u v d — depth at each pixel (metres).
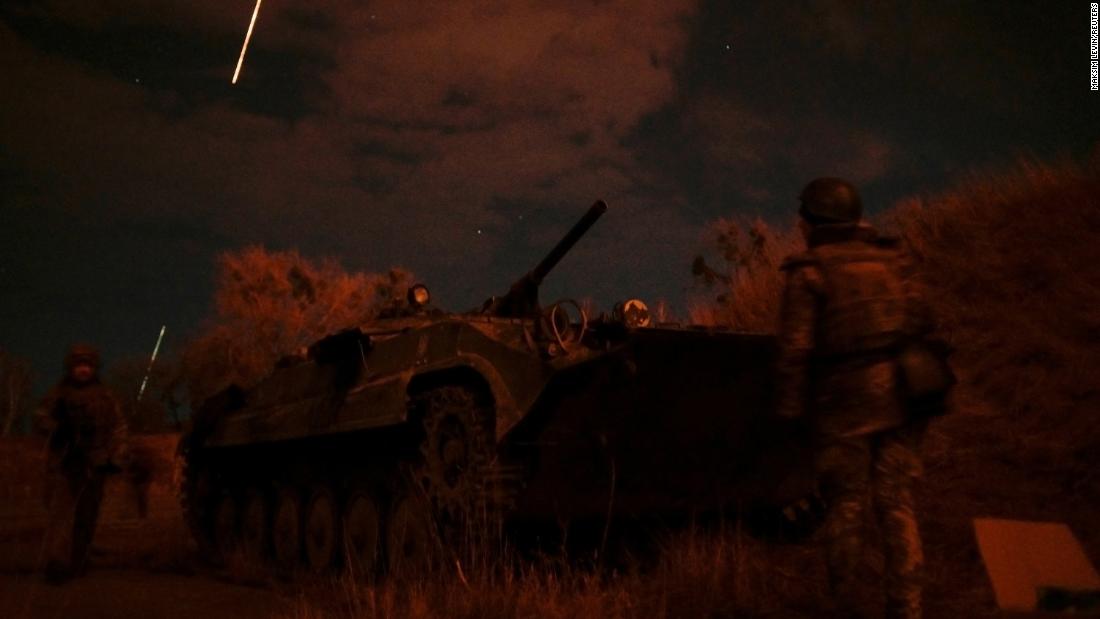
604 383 6.80
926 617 5.36
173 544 12.48
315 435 9.11
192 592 8.59
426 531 7.72
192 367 27.44
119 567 10.62
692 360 6.96
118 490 20.62
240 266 27.09
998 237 10.12
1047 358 8.23
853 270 4.95
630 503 7.52
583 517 7.45
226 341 26.89
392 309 9.86
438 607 6.25
